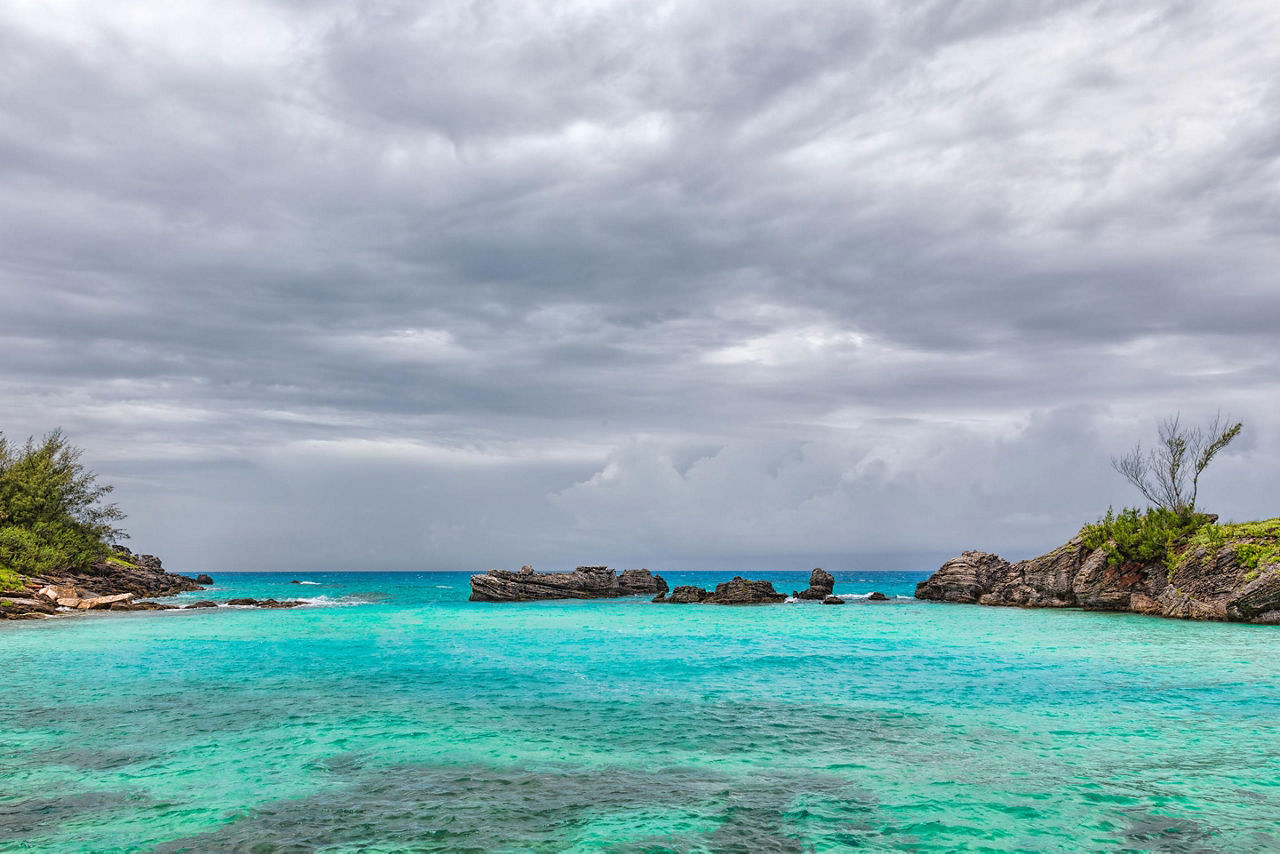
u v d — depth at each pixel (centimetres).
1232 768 1620
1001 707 2264
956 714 2167
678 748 1791
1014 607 6944
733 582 8250
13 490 6862
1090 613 6012
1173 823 1300
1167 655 3406
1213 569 5350
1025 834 1254
